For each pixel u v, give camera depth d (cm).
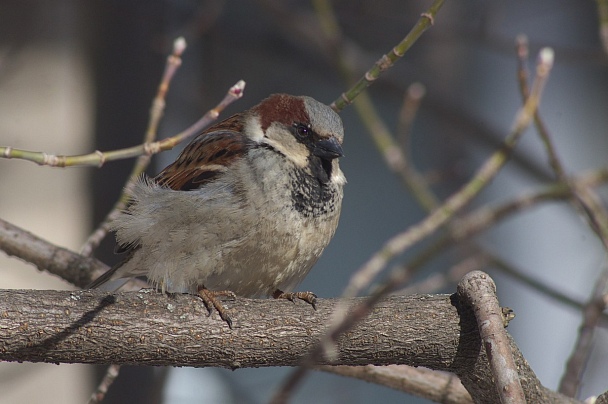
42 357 598
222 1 1297
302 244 755
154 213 734
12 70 974
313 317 626
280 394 497
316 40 1308
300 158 768
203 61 1316
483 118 1540
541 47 1370
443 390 750
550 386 1502
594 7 1719
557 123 1719
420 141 1622
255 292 775
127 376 1011
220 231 725
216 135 784
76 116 988
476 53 1700
